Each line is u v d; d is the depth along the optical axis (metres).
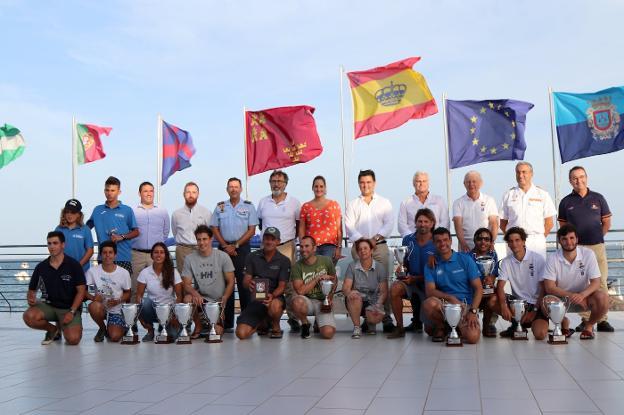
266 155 11.05
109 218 8.85
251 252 8.44
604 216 8.16
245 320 8.06
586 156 10.54
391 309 8.52
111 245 8.38
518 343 7.11
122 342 7.99
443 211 8.83
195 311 8.22
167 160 12.60
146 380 5.32
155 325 10.23
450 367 5.65
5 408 4.35
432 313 7.33
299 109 10.91
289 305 8.57
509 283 7.98
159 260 8.28
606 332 7.88
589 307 7.25
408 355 6.44
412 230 8.81
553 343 6.98
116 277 8.37
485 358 6.11
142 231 9.16
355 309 8.02
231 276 8.47
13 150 13.64
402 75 11.03
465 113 10.90
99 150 13.43
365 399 4.42
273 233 8.23
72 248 8.64
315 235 8.77
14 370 5.97
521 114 10.72
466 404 4.19
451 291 7.54
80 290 8.15
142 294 8.40
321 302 8.23
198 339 8.27
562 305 6.91
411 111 10.99
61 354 7.08
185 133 12.75
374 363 5.97
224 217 9.00
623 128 10.41
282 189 9.04
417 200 8.86
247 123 11.14
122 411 4.21
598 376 5.02
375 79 11.11
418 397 4.44
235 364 6.08
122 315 8.30
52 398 4.65
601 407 4.02
